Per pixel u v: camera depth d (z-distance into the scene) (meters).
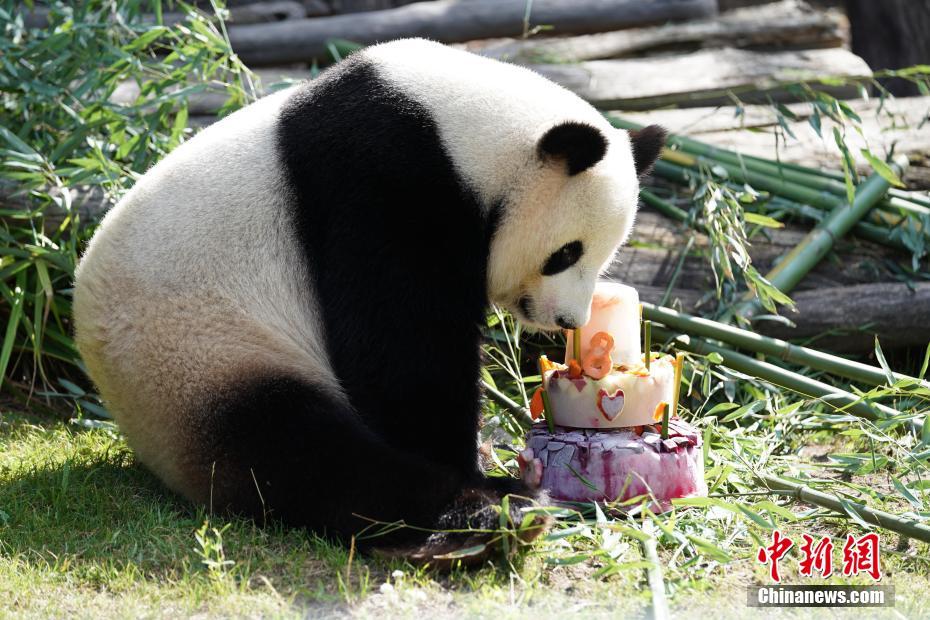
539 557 5.43
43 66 8.93
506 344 8.63
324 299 6.03
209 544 5.11
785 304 8.64
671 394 6.34
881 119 11.11
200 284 5.93
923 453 6.49
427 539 5.32
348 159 5.99
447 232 5.99
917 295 9.04
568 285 6.40
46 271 7.91
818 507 6.35
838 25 12.91
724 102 11.64
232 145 6.27
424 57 6.35
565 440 6.16
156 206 6.18
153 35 8.80
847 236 9.70
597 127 5.97
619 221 6.37
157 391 5.86
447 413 6.04
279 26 11.99
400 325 5.89
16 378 8.62
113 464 6.70
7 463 6.73
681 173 10.03
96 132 9.02
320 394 5.75
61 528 5.70
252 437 5.63
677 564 5.52
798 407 7.71
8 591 4.98
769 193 9.84
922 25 16.59
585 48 12.37
